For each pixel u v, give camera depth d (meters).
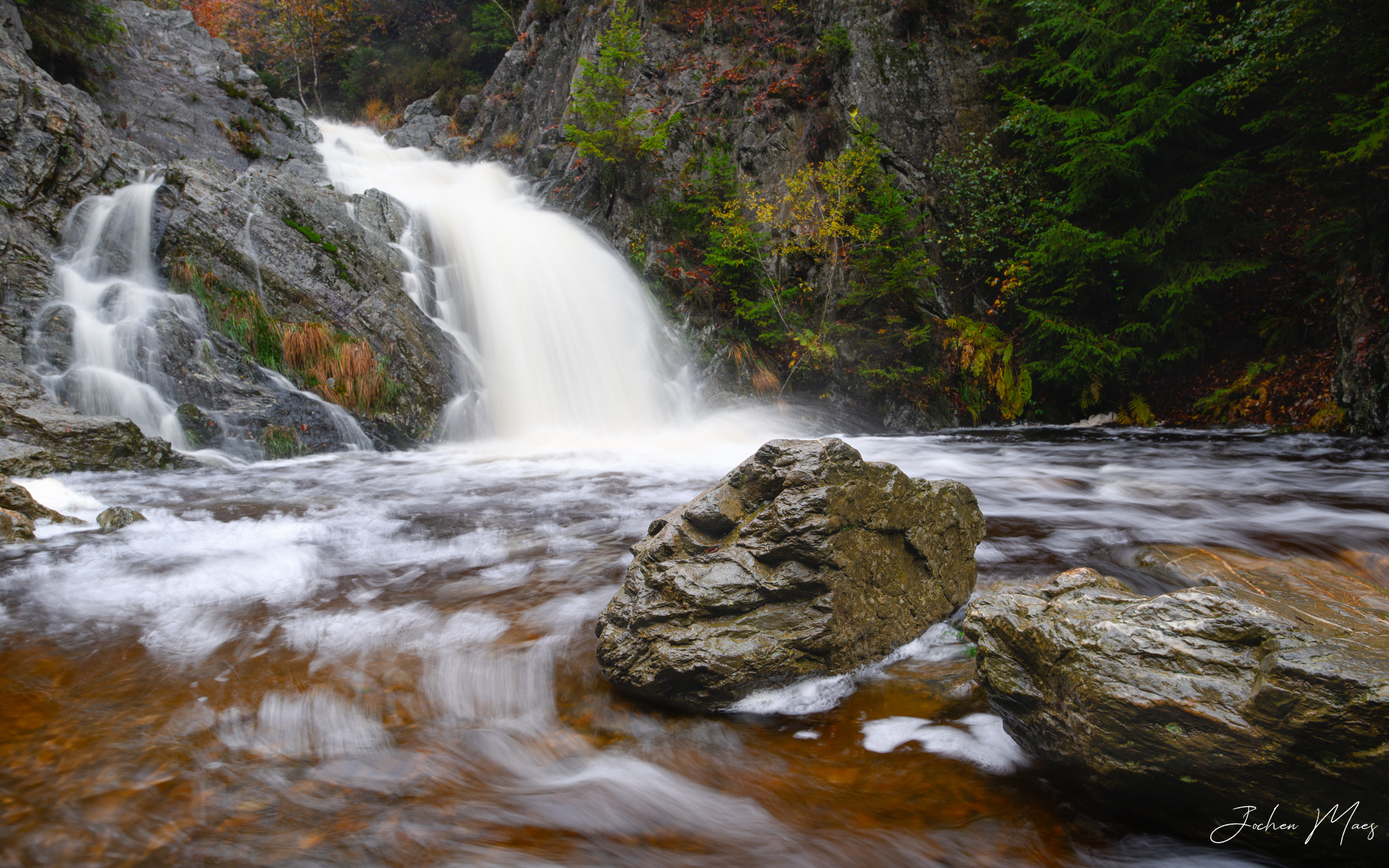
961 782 2.48
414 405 10.81
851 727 2.84
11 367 8.27
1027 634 2.53
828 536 3.13
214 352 9.63
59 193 10.06
